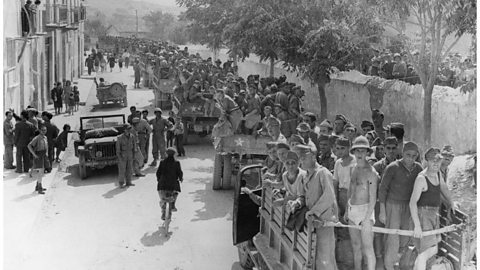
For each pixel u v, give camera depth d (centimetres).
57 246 877
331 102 1803
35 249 866
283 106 1256
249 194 795
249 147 1183
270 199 730
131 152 1231
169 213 938
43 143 1137
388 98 1420
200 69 2033
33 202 1076
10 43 1510
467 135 1099
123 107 2178
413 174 632
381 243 663
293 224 612
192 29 2083
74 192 1178
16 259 827
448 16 1130
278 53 1684
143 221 1005
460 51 1263
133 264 827
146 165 1427
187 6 1997
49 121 1334
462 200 856
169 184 932
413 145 628
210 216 1040
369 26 1388
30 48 1822
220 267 823
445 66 1235
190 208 1084
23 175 1270
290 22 1595
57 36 2405
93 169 1354
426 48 1266
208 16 1942
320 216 595
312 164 604
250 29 1638
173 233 952
